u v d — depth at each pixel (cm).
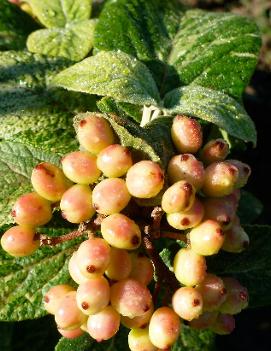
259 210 29
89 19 27
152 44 25
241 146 25
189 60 25
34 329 27
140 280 19
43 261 21
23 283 21
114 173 19
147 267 19
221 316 21
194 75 25
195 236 19
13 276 21
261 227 23
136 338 19
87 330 19
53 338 27
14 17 27
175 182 19
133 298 18
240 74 24
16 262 21
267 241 23
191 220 19
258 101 42
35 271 21
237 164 20
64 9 27
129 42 25
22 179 22
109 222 18
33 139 22
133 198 19
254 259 23
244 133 22
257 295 23
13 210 19
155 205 19
